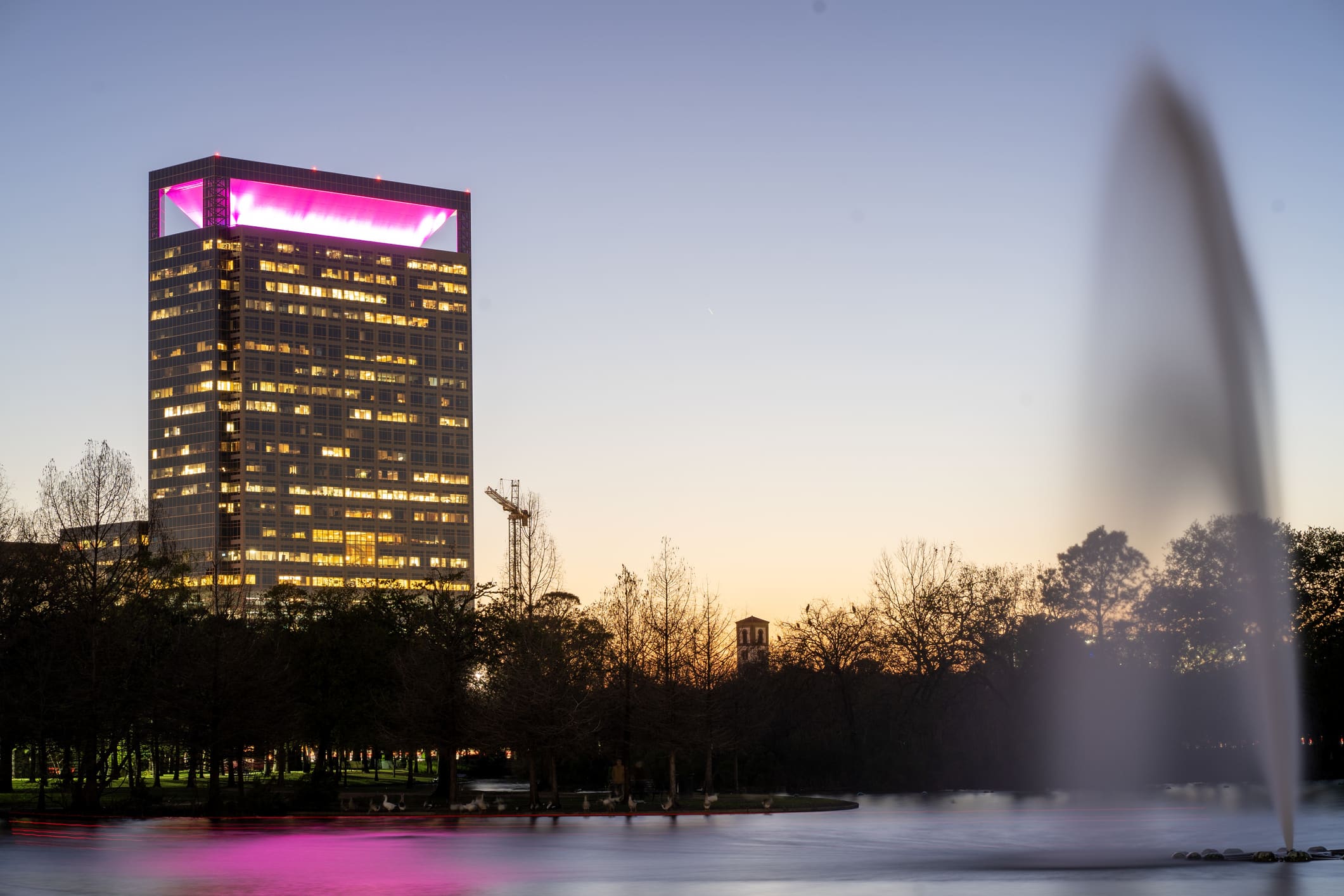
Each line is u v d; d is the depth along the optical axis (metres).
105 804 89.19
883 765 119.62
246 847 53.97
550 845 53.84
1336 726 124.25
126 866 45.12
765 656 144.75
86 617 92.88
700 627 104.12
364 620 118.44
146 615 103.25
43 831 67.06
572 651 98.06
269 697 91.56
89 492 100.38
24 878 40.53
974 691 135.50
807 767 120.88
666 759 115.06
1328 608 124.81
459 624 91.00
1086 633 123.75
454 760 87.75
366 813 82.38
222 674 88.38
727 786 117.06
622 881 38.47
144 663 95.06
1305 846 48.25
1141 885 35.91
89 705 89.69
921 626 132.25
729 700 110.06
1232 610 114.38
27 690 91.94
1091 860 44.53
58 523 102.62
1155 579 121.56
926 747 123.88
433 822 73.69
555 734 83.38
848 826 65.88
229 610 111.56
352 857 48.12
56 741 101.50
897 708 134.38
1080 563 122.31
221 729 88.06
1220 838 53.41
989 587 128.88
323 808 85.19
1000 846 51.50
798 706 136.75
